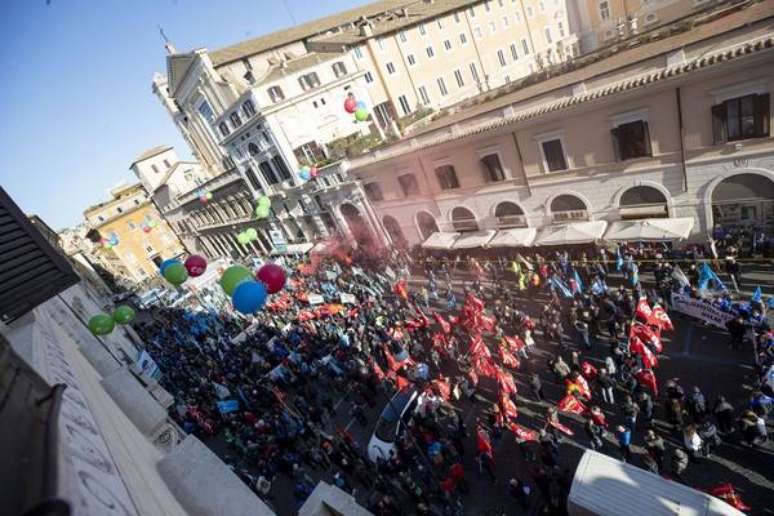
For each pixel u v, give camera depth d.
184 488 5.31
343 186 35.09
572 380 14.36
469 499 13.20
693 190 18.14
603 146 19.89
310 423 17.75
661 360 15.16
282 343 24.47
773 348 12.41
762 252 17.27
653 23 44.47
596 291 18.58
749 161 16.22
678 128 17.38
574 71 25.52
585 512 9.55
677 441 12.34
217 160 59.34
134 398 8.02
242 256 62.41
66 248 57.47
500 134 23.27
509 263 25.25
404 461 14.68
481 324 19.12
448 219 29.58
